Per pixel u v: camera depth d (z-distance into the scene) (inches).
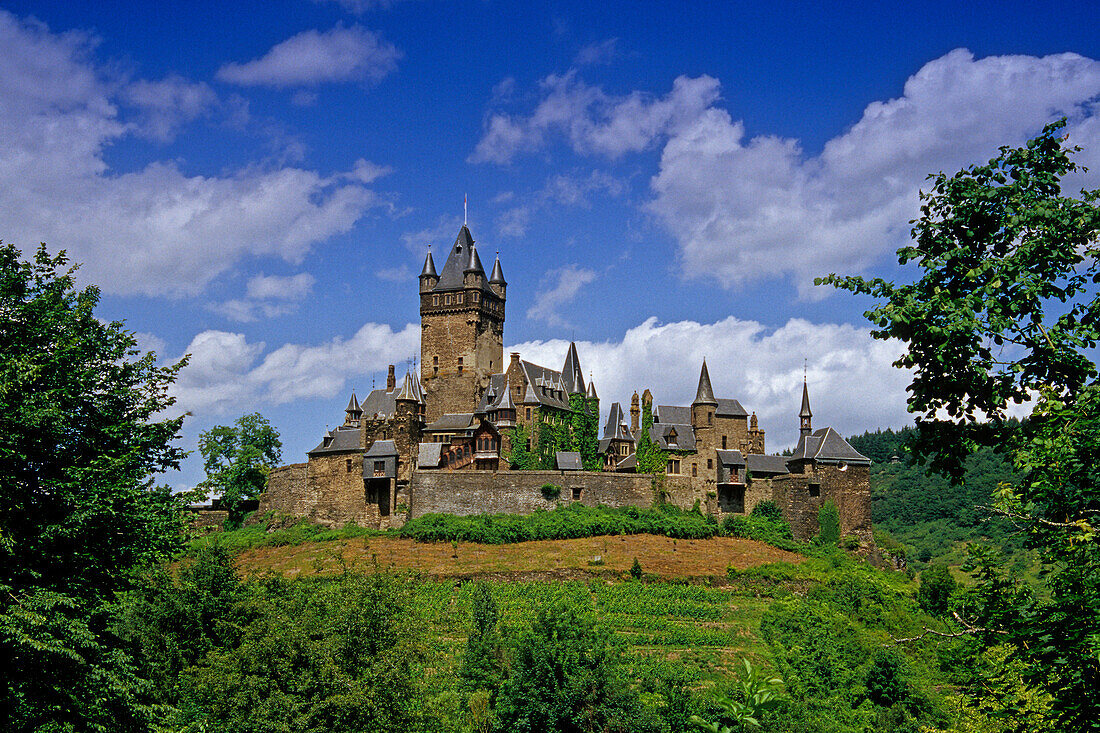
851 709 2500.0
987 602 711.7
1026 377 768.3
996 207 788.6
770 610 3457.2
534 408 4862.2
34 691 1099.9
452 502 4584.2
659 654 2910.9
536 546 4207.7
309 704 1616.6
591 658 2069.4
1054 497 695.1
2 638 1058.1
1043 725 714.8
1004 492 737.6
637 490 4778.5
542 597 3555.6
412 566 3937.0
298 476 4874.5
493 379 5191.9
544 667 2033.7
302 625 1788.9
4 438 1137.4
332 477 4776.1
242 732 1549.0
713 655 2920.8
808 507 4717.0
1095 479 677.9
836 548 4562.0
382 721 1643.7
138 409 1370.6
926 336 766.5
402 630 1849.2
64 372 1264.8
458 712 2144.4
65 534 1158.3
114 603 1288.1
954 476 801.6
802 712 2378.2
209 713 1667.1
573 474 4660.4
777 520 4803.2
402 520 4611.2
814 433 4985.2
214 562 2233.0
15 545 1117.7
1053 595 682.8
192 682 1827.0
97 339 1374.3
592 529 4394.7
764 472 4933.6
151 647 1929.1
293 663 1659.7
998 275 748.6
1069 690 643.5
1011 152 804.0
